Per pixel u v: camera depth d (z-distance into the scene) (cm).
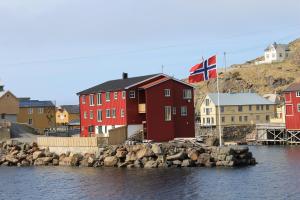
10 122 12612
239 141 15388
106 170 7731
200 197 5472
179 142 8606
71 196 5884
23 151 9500
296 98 13462
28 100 15950
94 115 10856
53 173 7788
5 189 6569
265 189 5797
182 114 10156
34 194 6138
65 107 17675
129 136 9544
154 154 7912
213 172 7106
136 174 7144
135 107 9962
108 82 11475
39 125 14775
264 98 17300
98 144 8675
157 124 9738
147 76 10344
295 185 6012
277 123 14750
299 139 13512
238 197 5406
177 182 6375
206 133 15962
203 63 8206
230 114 16488
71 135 12550
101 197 5712
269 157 9656
